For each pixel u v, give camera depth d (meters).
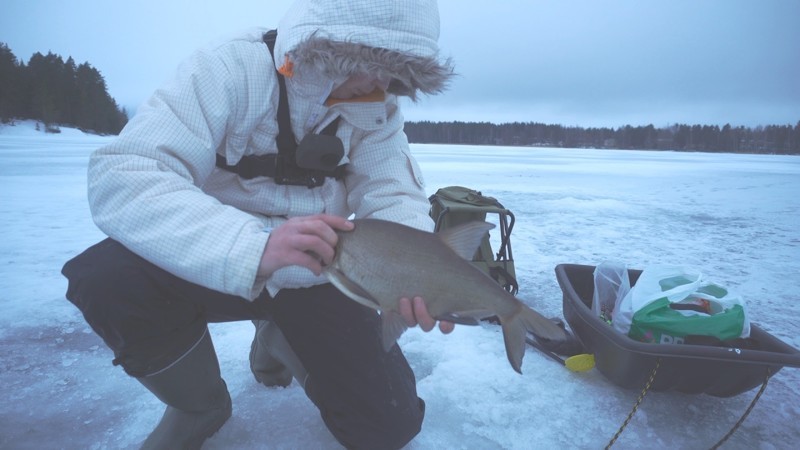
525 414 2.29
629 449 2.08
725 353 2.02
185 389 1.80
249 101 1.74
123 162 1.47
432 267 1.40
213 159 1.70
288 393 2.41
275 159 1.83
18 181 10.75
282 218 1.92
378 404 1.83
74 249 4.99
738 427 2.18
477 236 1.47
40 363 2.65
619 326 2.52
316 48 1.51
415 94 1.79
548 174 18.31
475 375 2.63
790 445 2.14
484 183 13.58
